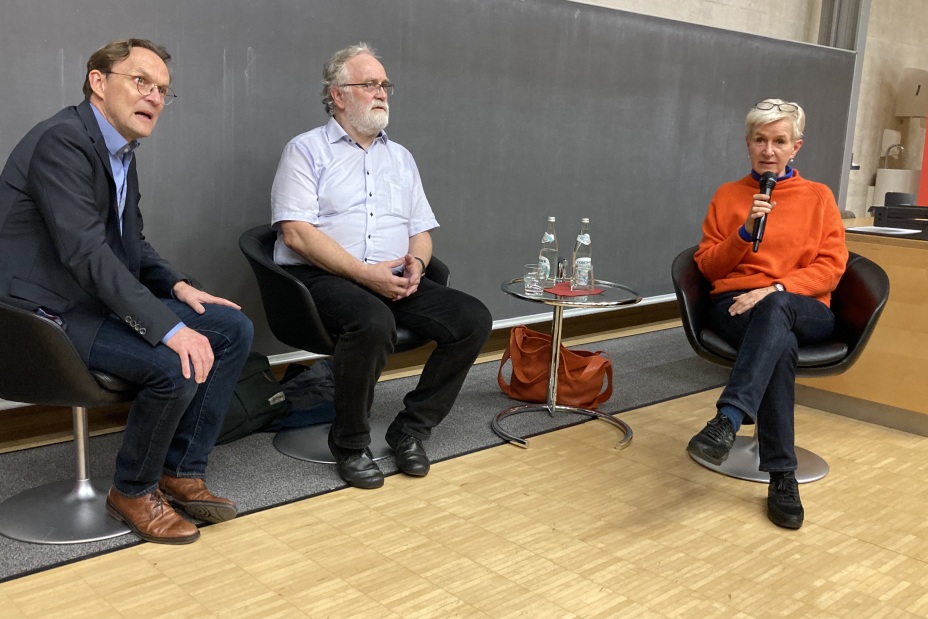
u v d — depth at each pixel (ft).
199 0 9.58
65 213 6.43
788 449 8.15
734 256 9.23
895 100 26.58
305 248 8.84
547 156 13.78
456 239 12.84
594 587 6.67
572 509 8.13
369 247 9.30
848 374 11.28
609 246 15.25
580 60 13.91
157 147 9.57
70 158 6.48
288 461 8.95
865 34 20.20
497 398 11.55
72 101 8.88
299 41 10.49
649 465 9.39
